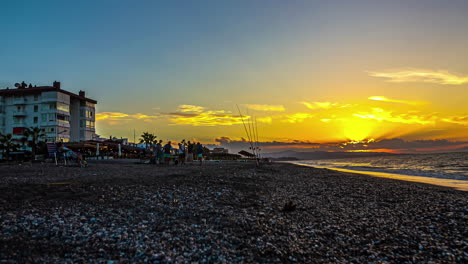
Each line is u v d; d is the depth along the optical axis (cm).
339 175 2148
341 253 520
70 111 7594
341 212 828
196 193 1012
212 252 490
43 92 6688
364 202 990
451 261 493
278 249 521
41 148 5112
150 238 538
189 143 3328
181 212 746
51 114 6650
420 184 1573
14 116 6806
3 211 663
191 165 2656
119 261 438
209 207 816
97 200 820
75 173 1590
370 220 741
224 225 647
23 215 638
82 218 638
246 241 553
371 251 532
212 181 1318
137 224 620
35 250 459
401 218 766
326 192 1208
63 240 509
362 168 4056
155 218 675
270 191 1177
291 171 2495
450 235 626
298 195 1112
